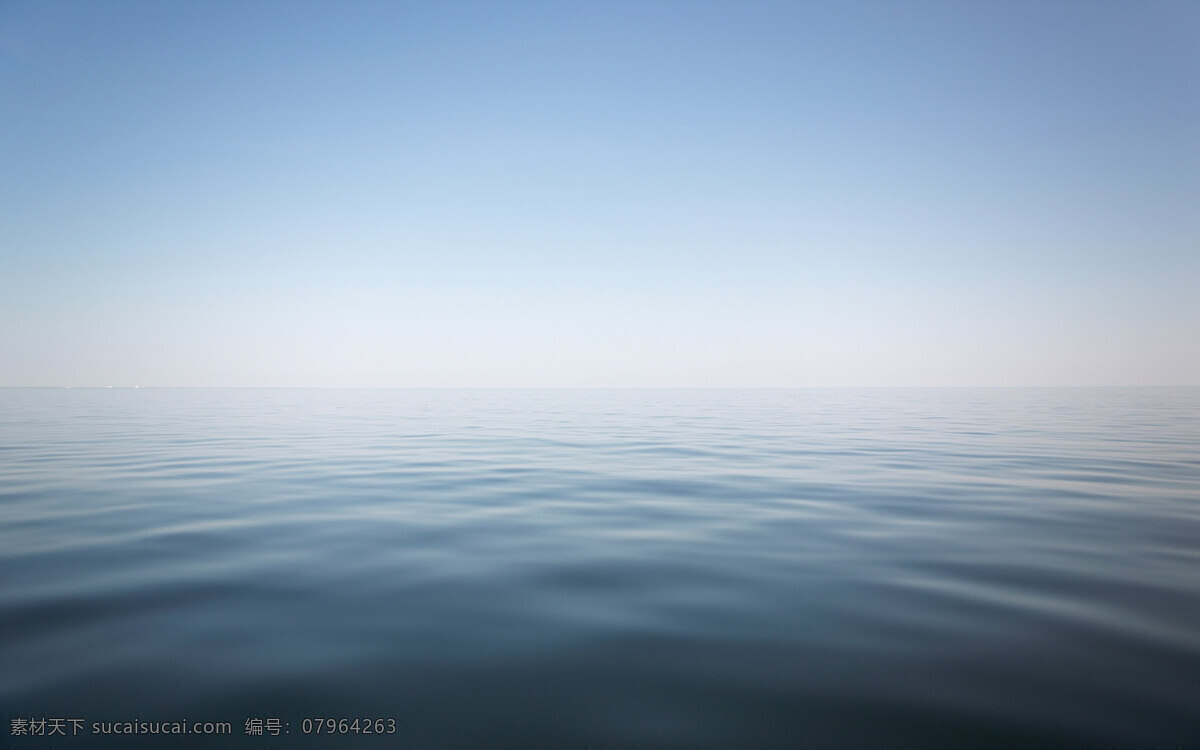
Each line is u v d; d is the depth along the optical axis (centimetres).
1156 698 343
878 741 307
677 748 302
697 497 911
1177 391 7531
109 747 297
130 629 430
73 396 6469
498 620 452
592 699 345
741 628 440
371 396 6519
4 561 584
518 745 304
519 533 700
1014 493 934
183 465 1223
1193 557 608
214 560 591
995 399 5025
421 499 891
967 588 520
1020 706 337
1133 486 991
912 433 1942
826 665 384
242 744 301
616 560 599
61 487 973
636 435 1898
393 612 466
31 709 331
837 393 7269
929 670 377
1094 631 432
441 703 340
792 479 1066
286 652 398
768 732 314
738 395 6366
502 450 1495
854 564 586
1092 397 5422
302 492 940
